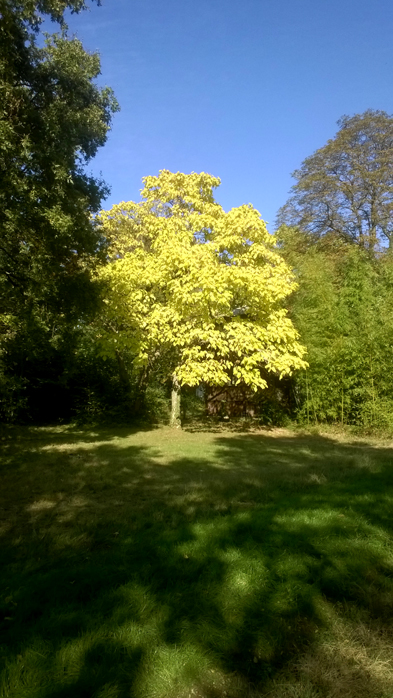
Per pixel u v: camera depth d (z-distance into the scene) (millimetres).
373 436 10633
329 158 22875
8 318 9367
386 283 12500
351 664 2283
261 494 5258
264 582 2965
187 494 5359
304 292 12719
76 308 8656
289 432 11562
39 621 2547
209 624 2516
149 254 11547
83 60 8070
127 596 2781
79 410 12930
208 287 9617
